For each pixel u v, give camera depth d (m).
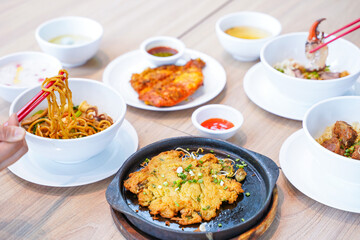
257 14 0.87
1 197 0.57
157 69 0.77
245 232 0.49
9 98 0.70
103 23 0.95
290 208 0.56
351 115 0.63
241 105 0.73
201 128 0.64
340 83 0.67
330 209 0.56
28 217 0.54
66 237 0.52
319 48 0.71
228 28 0.88
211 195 0.53
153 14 0.99
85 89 0.66
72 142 0.54
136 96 0.74
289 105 0.72
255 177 0.57
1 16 0.97
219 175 0.56
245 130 0.68
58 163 0.60
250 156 0.58
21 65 0.75
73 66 0.82
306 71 0.75
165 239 0.49
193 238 0.48
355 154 0.57
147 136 0.67
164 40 0.82
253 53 0.81
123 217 0.52
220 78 0.78
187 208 0.52
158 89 0.72
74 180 0.58
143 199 0.53
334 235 0.53
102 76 0.79
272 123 0.69
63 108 0.57
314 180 0.58
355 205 0.55
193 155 0.60
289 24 0.95
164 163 0.57
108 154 0.62
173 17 0.98
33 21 0.95
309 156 0.62
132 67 0.81
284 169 0.59
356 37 0.89
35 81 0.71
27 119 0.62
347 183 0.57
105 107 0.66
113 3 1.03
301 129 0.66
